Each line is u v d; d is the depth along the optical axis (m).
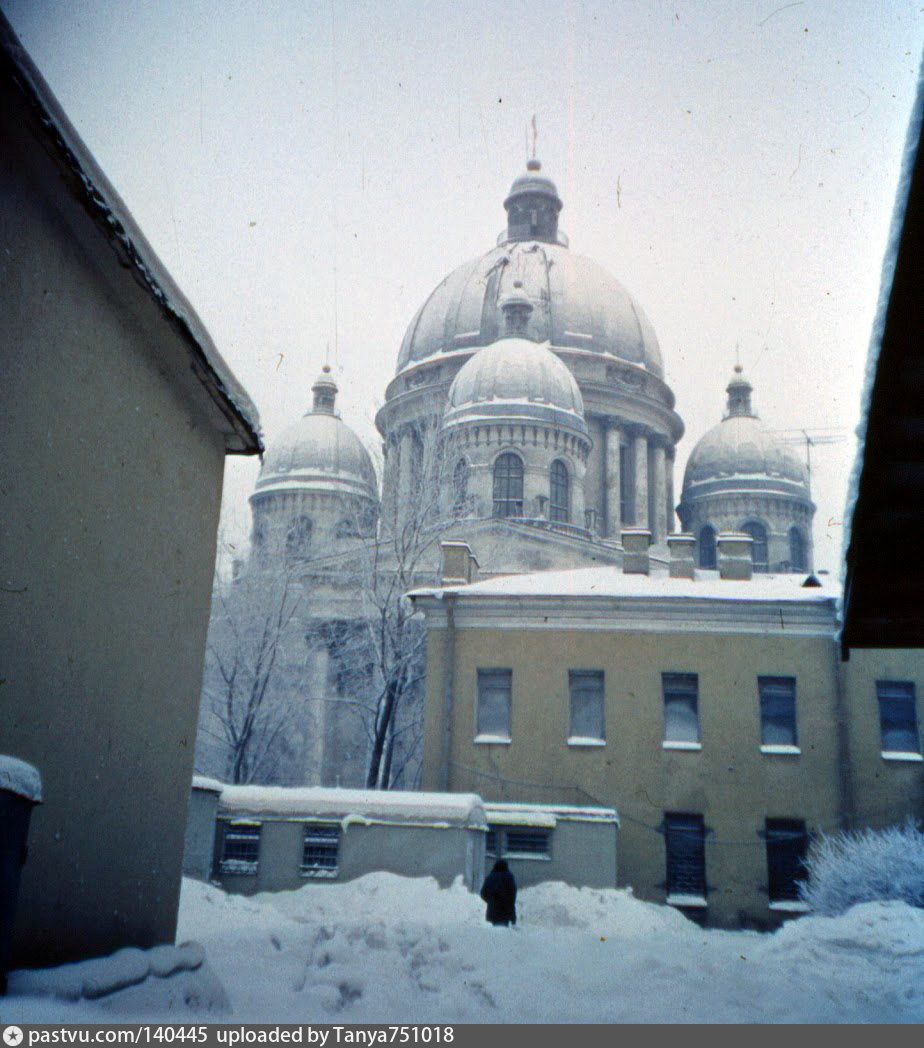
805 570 76.12
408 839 22.69
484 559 49.56
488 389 59.53
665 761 27.98
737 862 27.20
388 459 70.25
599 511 68.25
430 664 29.36
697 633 28.81
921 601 9.45
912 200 5.91
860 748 27.70
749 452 77.56
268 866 22.73
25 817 5.15
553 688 28.73
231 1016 5.68
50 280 6.14
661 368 74.81
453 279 74.44
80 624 6.61
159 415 7.86
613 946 9.92
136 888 7.57
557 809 25.92
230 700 37.50
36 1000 4.75
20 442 5.82
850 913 15.98
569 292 73.25
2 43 5.10
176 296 7.41
